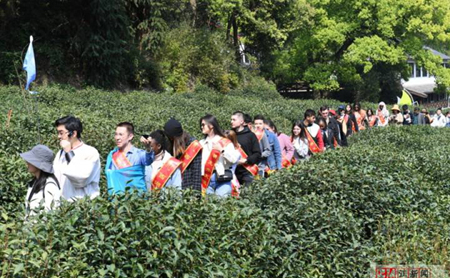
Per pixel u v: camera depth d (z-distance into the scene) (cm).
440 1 4200
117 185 684
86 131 1073
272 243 623
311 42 4259
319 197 782
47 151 596
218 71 3447
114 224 514
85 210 519
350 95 4872
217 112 1912
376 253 707
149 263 507
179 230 536
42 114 1241
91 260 496
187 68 3291
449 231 772
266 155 1049
